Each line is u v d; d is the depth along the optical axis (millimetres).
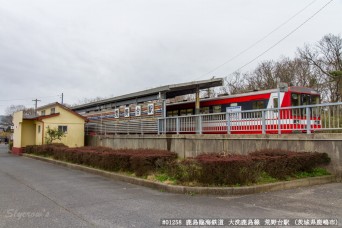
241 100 18844
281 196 7820
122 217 6164
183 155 15648
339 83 33156
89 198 8070
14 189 9539
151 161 10945
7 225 5742
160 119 19141
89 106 31391
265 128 12477
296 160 9477
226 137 13398
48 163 18750
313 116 10953
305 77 40656
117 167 12461
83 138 27828
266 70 45500
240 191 8133
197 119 15727
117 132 25156
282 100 16547
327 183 9516
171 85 19156
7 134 74250
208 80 20281
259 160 9219
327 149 10141
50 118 26531
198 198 7859
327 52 39125
